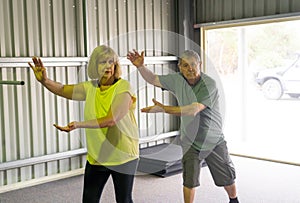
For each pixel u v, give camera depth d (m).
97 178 2.52
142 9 6.08
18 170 4.83
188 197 3.09
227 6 6.08
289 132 7.26
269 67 7.59
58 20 5.11
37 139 4.98
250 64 7.57
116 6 5.73
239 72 7.49
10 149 4.76
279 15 5.46
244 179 4.76
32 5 4.86
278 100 7.62
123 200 2.47
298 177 4.82
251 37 7.48
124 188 2.46
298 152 6.09
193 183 3.05
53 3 5.04
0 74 4.61
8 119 4.73
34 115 4.94
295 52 7.30
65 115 5.23
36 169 4.99
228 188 3.29
